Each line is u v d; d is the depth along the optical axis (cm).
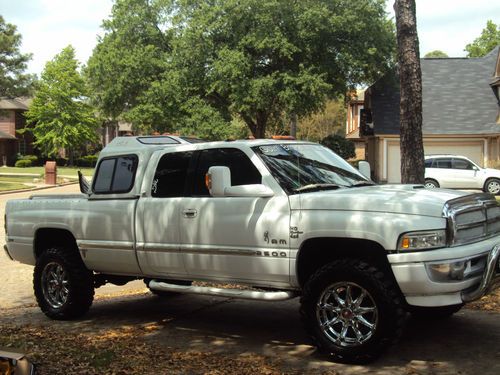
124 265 644
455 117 3278
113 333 630
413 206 478
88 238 667
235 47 3419
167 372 493
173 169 617
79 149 6269
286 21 3312
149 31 3791
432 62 3669
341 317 500
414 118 866
